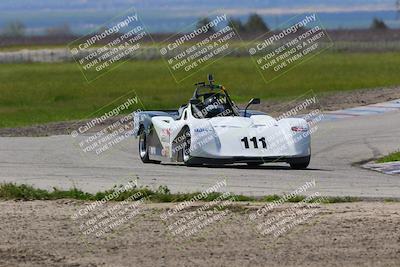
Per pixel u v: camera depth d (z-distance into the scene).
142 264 32.41
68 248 35.16
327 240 35.53
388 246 34.22
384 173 59.69
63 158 71.50
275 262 32.31
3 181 55.22
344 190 49.62
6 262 32.78
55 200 46.69
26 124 108.81
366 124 90.88
